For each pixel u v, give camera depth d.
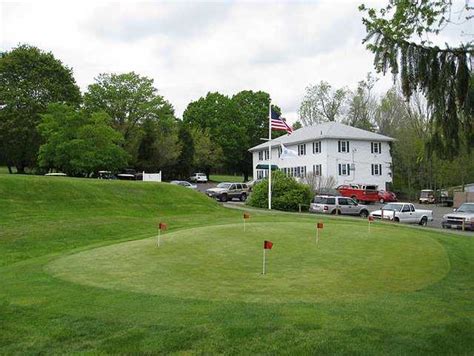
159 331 6.83
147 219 25.36
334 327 6.96
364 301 8.40
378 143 60.81
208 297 8.58
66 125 44.19
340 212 35.41
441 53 8.78
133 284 9.56
